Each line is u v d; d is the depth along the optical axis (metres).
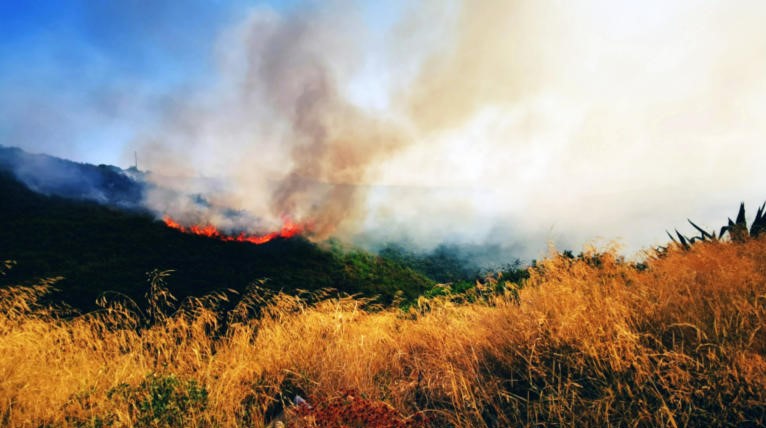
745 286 3.29
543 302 4.02
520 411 2.78
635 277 4.13
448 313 4.87
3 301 5.72
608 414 2.49
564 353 3.05
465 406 2.85
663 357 2.64
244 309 5.13
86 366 4.11
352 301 5.42
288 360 3.95
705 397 2.40
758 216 5.77
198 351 4.33
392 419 2.61
